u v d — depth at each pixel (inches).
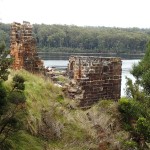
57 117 604.7
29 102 570.3
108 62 748.6
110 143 598.2
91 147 573.6
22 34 758.5
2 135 464.8
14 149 473.1
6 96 412.2
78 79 709.9
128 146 603.8
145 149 617.3
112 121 662.5
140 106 666.2
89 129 612.4
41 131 553.9
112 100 738.2
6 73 430.6
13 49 760.3
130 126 653.3
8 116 433.7
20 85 438.3
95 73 725.3
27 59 764.6
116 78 765.3
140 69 753.6
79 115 642.8
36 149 509.4
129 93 729.6
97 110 683.4
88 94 715.4
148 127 585.0
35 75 723.4
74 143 568.4
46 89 664.4
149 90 700.7
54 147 541.0
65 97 689.6
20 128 447.5
